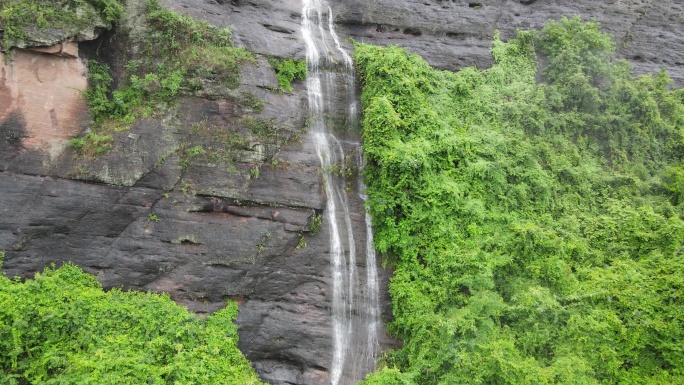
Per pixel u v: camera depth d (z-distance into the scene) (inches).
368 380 406.0
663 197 532.7
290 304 443.8
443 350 384.8
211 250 429.7
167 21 466.6
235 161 453.7
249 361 423.5
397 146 475.2
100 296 382.3
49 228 393.7
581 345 379.6
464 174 494.9
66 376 330.0
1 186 386.9
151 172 426.9
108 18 437.7
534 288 403.9
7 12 388.5
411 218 467.2
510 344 369.1
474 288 418.0
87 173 407.8
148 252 415.5
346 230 481.1
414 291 439.2
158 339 367.2
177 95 453.4
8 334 334.6
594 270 439.2
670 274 405.4
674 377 366.0
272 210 456.1
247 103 474.6
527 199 506.0
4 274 374.6
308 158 488.4
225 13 530.3
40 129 405.4
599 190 534.9
